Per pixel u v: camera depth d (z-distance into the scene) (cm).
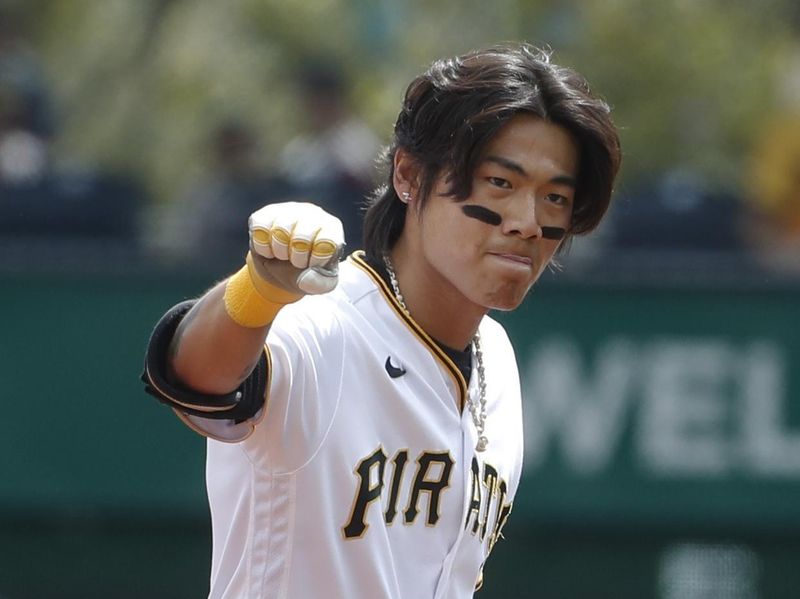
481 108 853
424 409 891
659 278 2322
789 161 2719
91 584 2372
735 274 2320
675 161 2762
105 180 2811
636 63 2745
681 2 2786
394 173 905
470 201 861
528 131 859
